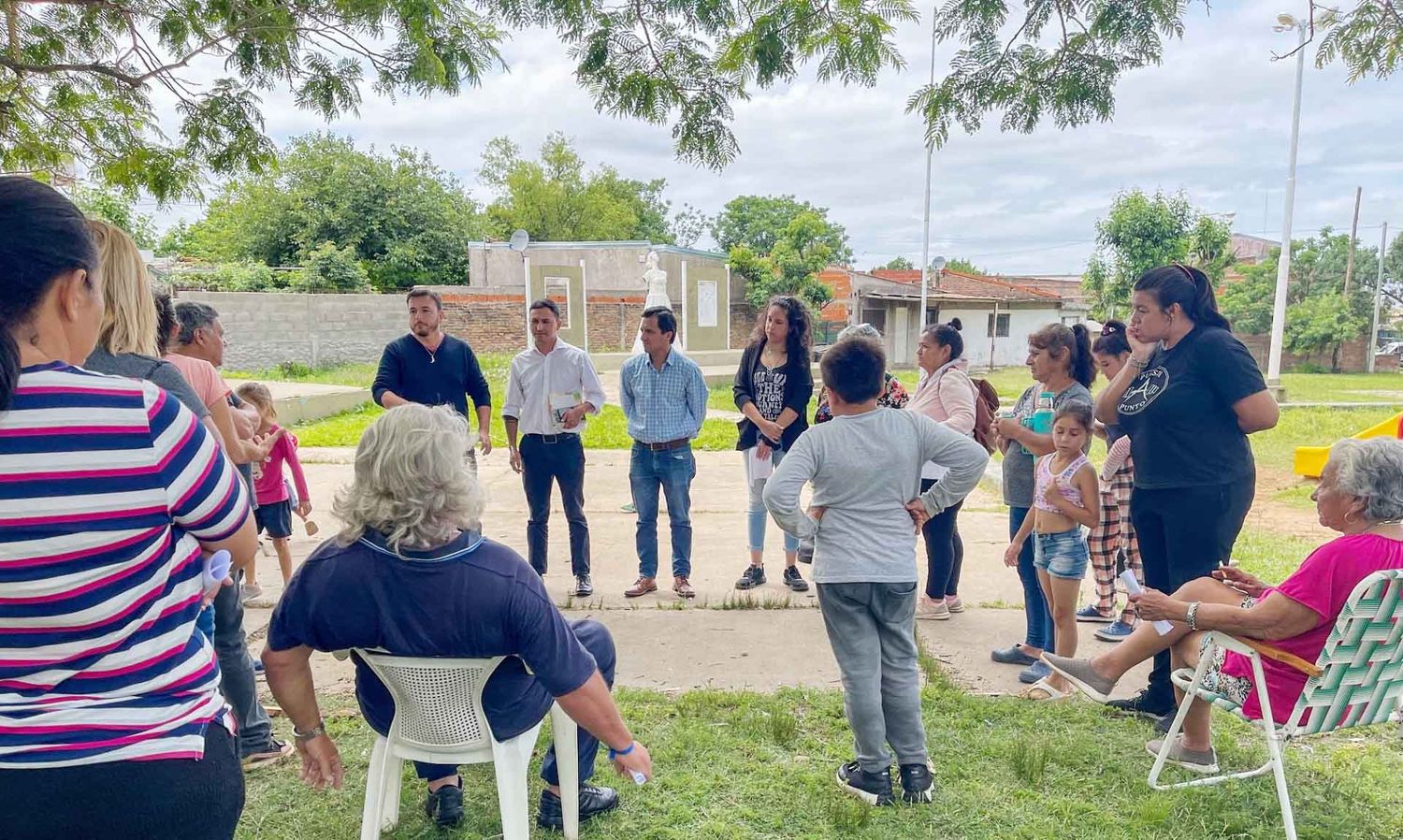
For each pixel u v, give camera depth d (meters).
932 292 34.22
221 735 1.57
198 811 1.48
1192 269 3.45
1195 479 3.43
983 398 4.75
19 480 1.33
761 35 4.55
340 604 2.13
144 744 1.42
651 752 3.44
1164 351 3.55
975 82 4.62
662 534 7.20
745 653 4.51
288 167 30.27
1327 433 13.45
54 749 1.36
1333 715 2.80
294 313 21.44
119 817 1.40
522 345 25.70
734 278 32.94
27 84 5.39
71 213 1.46
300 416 13.41
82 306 1.48
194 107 5.24
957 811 3.06
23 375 1.37
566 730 2.73
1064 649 3.97
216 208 31.97
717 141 5.09
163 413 1.47
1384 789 3.24
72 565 1.37
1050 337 4.30
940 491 3.07
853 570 3.01
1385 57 4.57
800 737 3.59
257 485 5.14
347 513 2.12
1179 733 3.47
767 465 5.51
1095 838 2.90
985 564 6.19
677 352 5.39
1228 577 3.22
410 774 3.29
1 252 1.37
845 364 3.05
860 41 4.64
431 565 2.11
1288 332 34.53
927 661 4.30
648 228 56.31
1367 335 35.12
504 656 2.23
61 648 1.39
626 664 4.36
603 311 27.23
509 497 8.59
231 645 3.17
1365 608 2.58
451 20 4.88
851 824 2.95
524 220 46.97
